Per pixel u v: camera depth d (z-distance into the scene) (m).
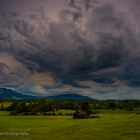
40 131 67.81
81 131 61.94
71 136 55.34
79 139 51.03
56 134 59.88
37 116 142.25
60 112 166.12
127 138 48.00
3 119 120.25
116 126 66.44
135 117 94.31
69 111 175.12
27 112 167.75
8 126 85.06
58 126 80.38
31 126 83.88
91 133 57.44
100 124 75.44
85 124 80.12
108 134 54.09
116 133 54.47
